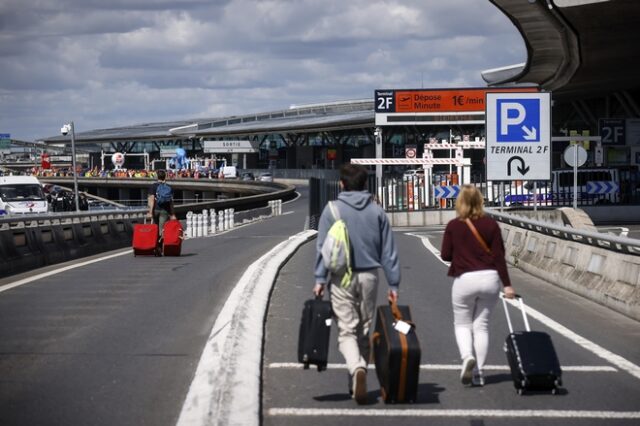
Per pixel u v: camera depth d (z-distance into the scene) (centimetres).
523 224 2745
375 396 1020
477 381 1073
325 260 952
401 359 959
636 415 941
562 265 2197
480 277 1047
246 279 1966
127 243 3669
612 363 1218
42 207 6838
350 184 979
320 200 4775
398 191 5803
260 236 4431
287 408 965
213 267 2477
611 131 6112
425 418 926
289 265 2589
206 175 18850
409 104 7962
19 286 2020
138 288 1975
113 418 918
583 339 1402
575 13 3803
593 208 5534
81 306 1695
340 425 898
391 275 972
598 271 1914
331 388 1060
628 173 5666
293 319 1575
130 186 19400
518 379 1023
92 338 1360
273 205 7881
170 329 1438
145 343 1320
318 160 18100
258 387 1006
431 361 1221
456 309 1074
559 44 5019
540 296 1969
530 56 5453
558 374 1016
